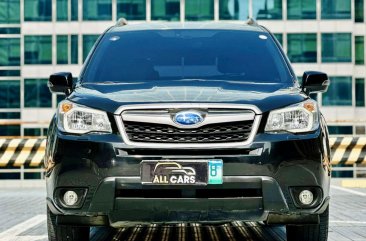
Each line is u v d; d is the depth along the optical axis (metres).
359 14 54.03
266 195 5.35
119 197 5.36
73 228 6.18
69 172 5.46
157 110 5.48
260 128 5.48
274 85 6.32
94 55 7.01
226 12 52.16
